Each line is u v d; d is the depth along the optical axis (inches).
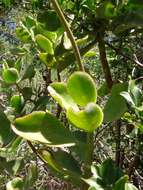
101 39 18.9
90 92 12.8
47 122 13.4
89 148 13.4
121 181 12.5
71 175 13.4
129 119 19.6
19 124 13.1
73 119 12.6
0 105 22.4
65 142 13.3
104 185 12.9
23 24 21.8
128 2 17.5
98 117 12.5
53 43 18.5
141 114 15.7
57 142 13.3
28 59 22.3
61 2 20.0
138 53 27.3
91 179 13.0
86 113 12.3
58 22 18.1
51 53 18.5
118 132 25.8
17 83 19.4
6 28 51.9
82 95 12.8
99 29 18.8
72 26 19.5
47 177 30.2
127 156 26.5
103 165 13.3
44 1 23.4
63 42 18.2
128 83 15.0
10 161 18.3
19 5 27.0
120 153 26.8
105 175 13.2
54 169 14.2
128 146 26.3
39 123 13.3
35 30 20.7
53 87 13.4
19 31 21.1
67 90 12.8
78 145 13.6
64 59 18.5
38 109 18.3
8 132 15.9
